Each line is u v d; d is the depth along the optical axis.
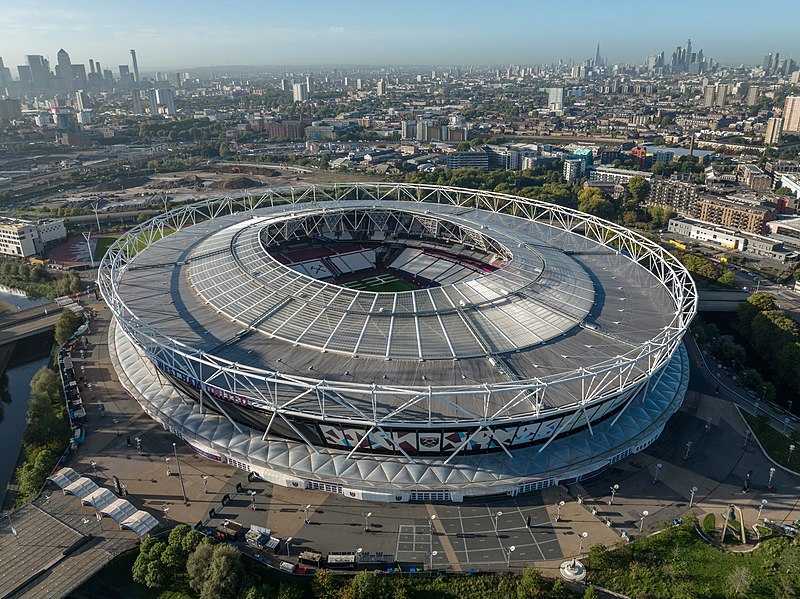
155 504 102.19
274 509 101.12
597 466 103.25
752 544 95.75
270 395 98.62
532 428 101.31
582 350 111.94
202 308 128.50
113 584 91.25
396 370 103.62
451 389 91.12
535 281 133.50
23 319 187.38
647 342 105.88
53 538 95.94
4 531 97.19
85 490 103.69
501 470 100.50
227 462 112.38
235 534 94.81
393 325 115.12
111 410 130.12
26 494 109.19
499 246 181.38
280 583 88.44
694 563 91.81
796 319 188.50
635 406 117.50
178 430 112.44
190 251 164.38
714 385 143.00
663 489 106.62
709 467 112.69
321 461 102.38
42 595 85.94
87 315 182.50
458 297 124.88
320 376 101.62
